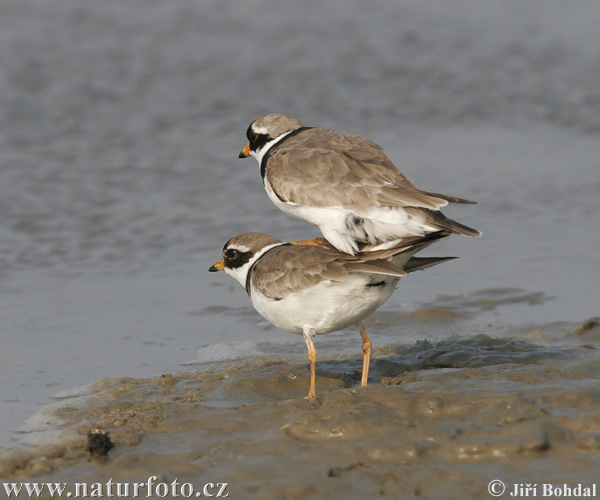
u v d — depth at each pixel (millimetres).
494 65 29281
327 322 10164
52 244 16797
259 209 18750
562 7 35375
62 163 20906
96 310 14117
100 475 8469
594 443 8492
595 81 27828
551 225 17828
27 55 27672
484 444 8477
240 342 12984
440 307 14023
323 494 7762
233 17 32812
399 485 7902
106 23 31125
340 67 28656
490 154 22391
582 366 10875
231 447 8930
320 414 9422
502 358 11398
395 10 34594
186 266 16078
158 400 10562
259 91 26328
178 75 27141
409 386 10211
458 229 9711
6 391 11102
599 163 21625
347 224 10289
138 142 22422
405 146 23078
